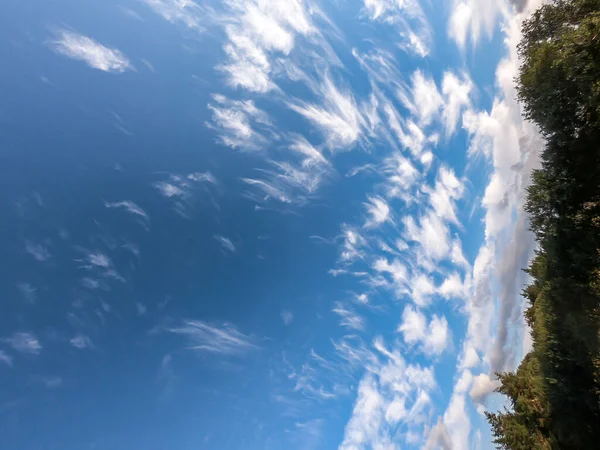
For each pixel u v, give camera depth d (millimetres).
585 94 20297
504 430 34719
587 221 24562
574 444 30266
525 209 30141
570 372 30250
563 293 27375
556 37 22375
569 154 24969
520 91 26062
